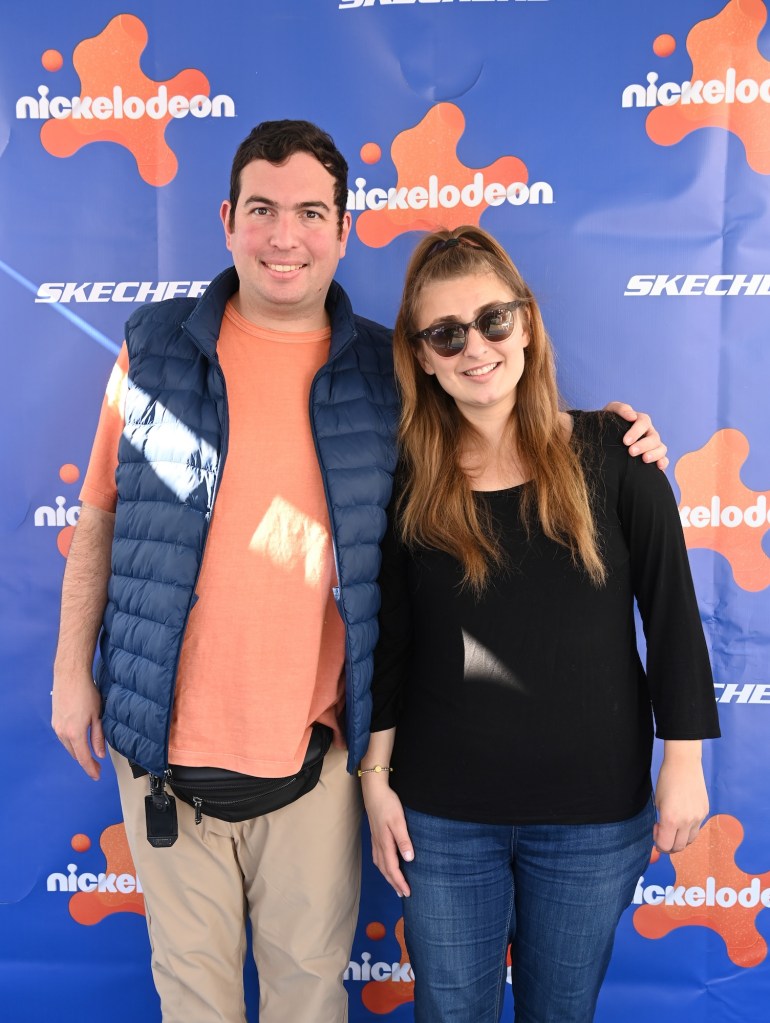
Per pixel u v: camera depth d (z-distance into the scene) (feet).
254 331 4.55
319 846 4.66
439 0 5.36
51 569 5.81
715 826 5.74
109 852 5.92
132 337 4.58
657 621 4.00
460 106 5.42
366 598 4.31
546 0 5.33
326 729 4.58
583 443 4.10
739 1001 5.80
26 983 6.01
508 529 4.02
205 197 5.54
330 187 4.32
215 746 4.28
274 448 4.37
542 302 5.52
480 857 4.10
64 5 5.44
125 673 4.29
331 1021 4.71
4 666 5.84
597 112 5.39
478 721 3.94
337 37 5.41
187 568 4.17
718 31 5.30
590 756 3.91
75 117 5.52
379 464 4.38
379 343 4.80
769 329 5.48
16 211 5.60
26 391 5.72
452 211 5.50
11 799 5.91
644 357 5.53
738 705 5.67
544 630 3.91
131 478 4.35
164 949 4.61
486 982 4.27
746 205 5.41
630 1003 5.86
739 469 5.55
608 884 3.99
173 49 5.45
